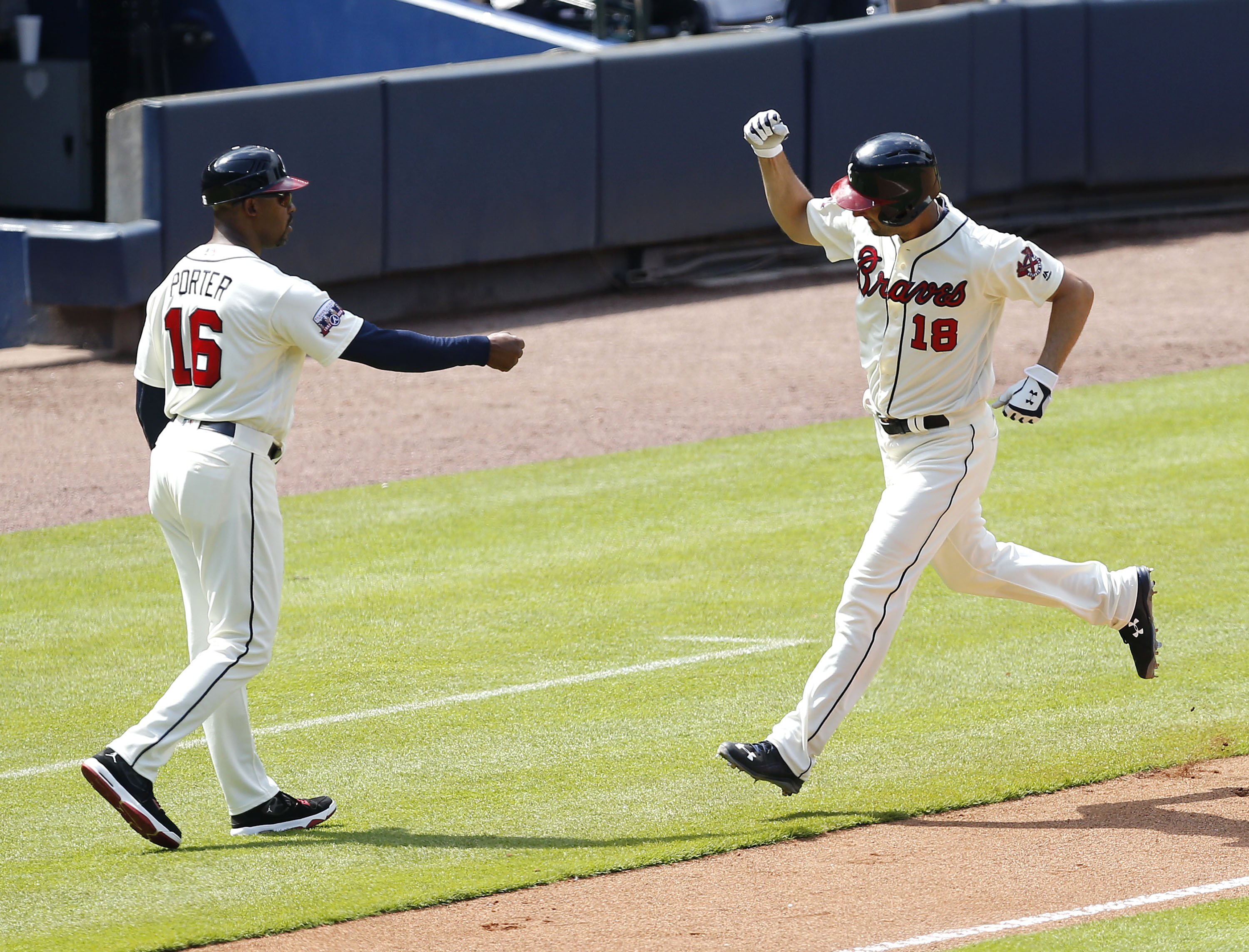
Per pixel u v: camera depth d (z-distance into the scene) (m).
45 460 38.38
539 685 23.23
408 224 51.72
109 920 15.46
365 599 27.83
